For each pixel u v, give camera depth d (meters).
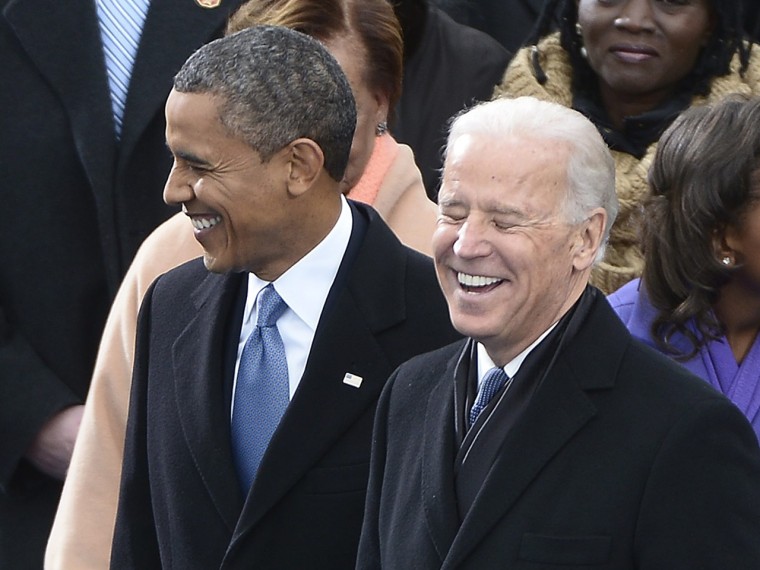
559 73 14.44
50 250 13.80
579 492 8.37
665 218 10.80
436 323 10.21
